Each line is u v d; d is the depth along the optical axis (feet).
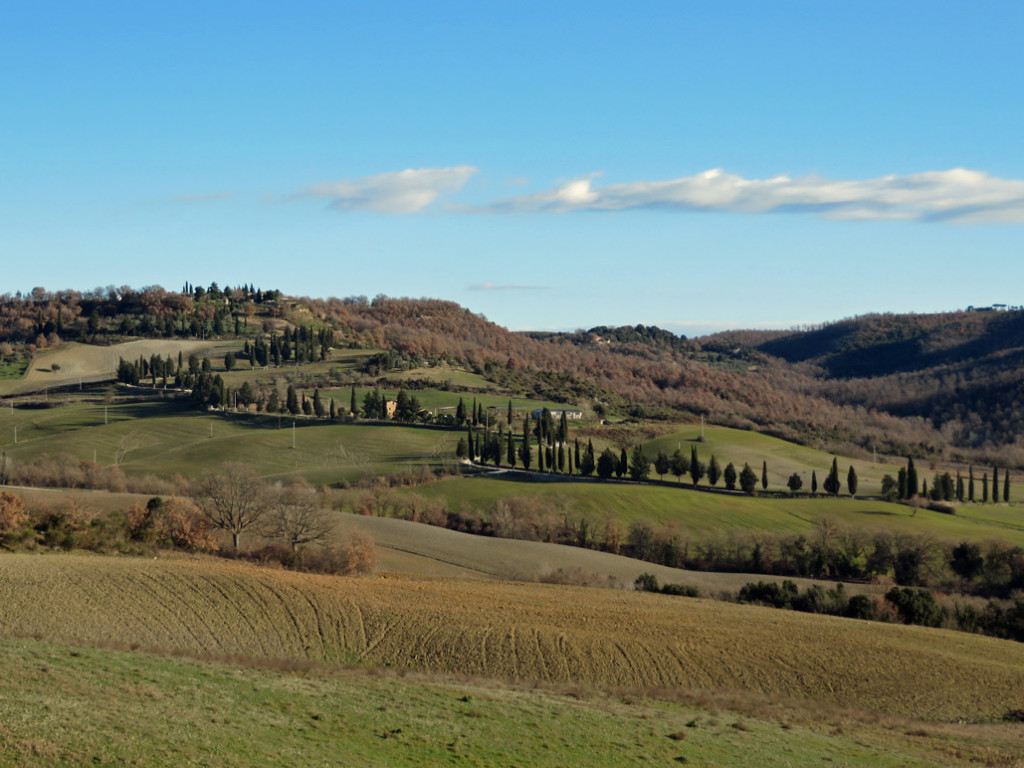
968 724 139.33
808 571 365.81
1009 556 350.84
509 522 395.55
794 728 120.78
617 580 293.84
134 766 68.64
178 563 202.39
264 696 98.73
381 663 151.23
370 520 358.23
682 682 152.05
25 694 84.07
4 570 175.94
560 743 95.35
